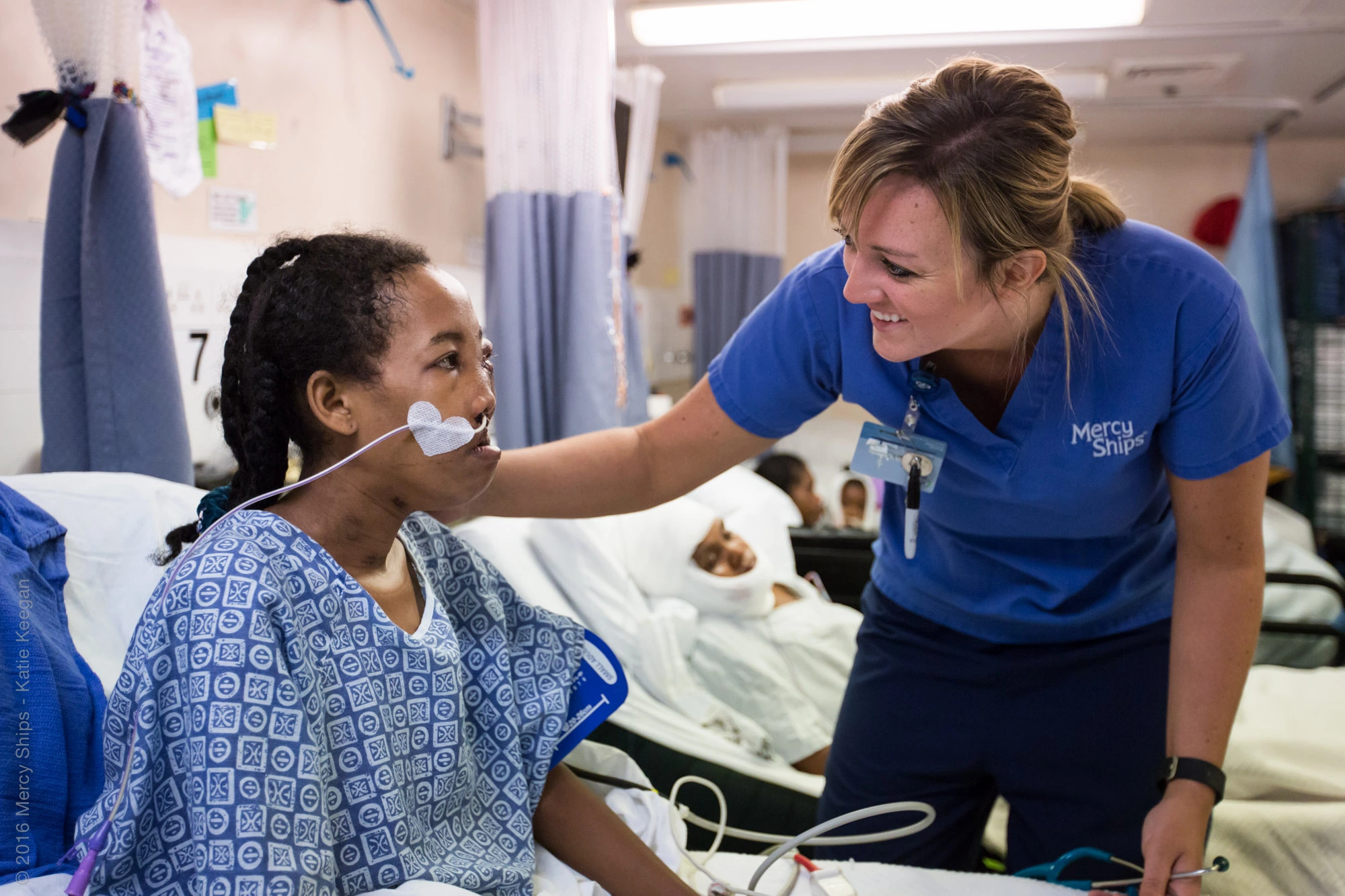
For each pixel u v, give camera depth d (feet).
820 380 3.93
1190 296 3.26
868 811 3.06
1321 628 8.22
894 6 8.80
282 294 2.53
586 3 7.58
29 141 4.78
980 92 2.80
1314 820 4.97
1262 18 9.14
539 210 7.80
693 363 14.33
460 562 3.18
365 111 8.46
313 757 2.34
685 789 5.82
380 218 8.70
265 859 2.19
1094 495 3.67
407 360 2.52
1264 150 14.05
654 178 14.25
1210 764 3.28
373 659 2.58
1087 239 3.38
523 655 3.19
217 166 6.89
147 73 5.89
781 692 7.02
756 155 13.78
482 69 7.84
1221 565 3.50
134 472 4.92
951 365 3.66
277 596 2.37
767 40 9.78
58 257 4.87
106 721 2.38
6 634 3.03
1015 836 4.42
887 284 2.90
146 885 2.29
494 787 2.96
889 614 4.53
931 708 4.33
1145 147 15.43
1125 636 4.10
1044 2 8.69
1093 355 3.36
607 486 3.92
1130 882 3.24
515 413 7.74
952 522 4.08
